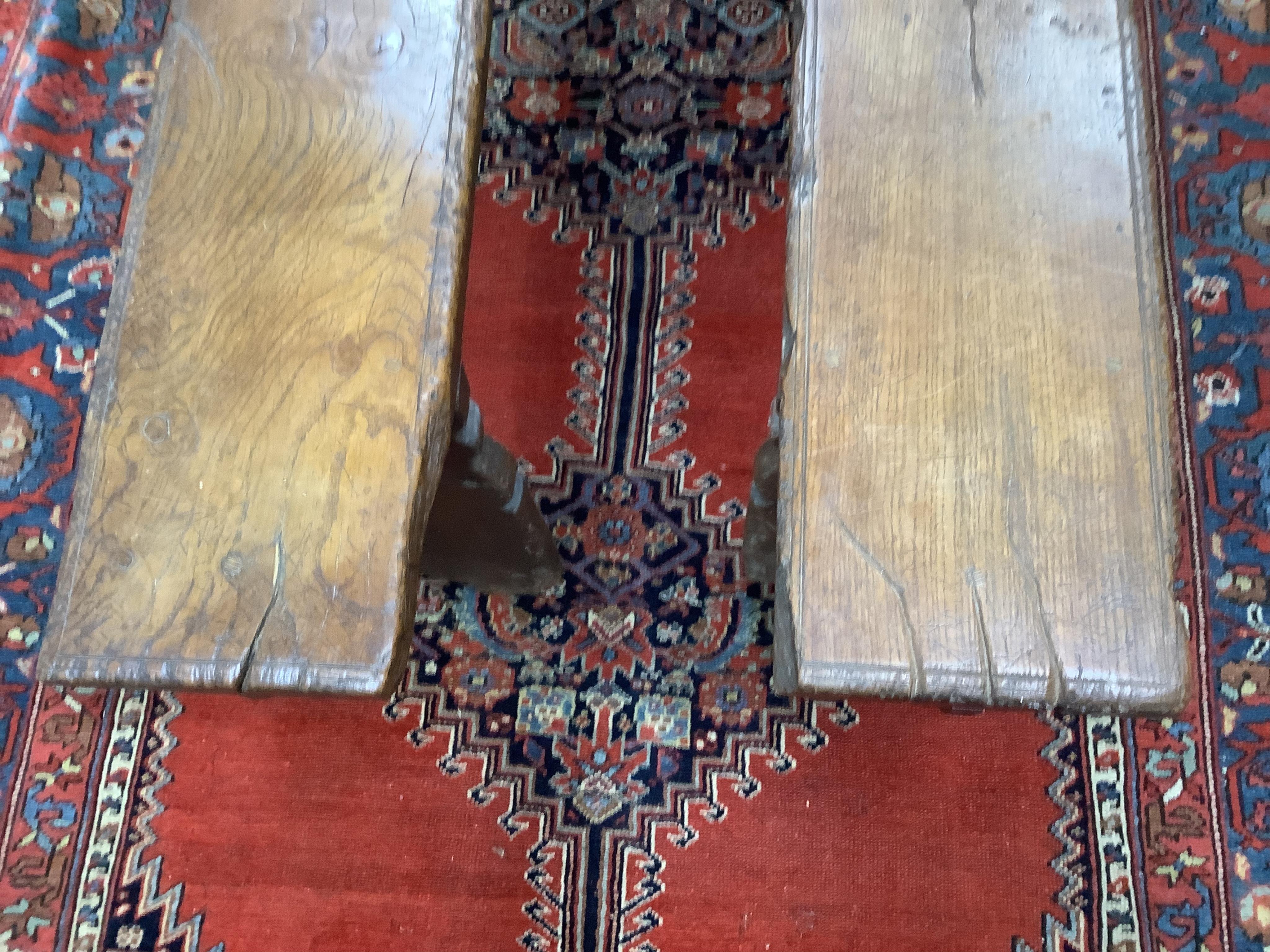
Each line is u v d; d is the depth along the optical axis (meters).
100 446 0.78
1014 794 1.31
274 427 0.79
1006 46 0.92
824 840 1.30
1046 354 0.81
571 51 1.74
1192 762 1.31
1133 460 0.78
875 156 0.88
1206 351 1.50
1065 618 0.74
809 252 0.85
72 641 0.73
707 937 1.27
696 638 1.41
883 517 0.77
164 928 1.27
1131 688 0.73
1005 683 0.73
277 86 0.90
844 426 0.80
